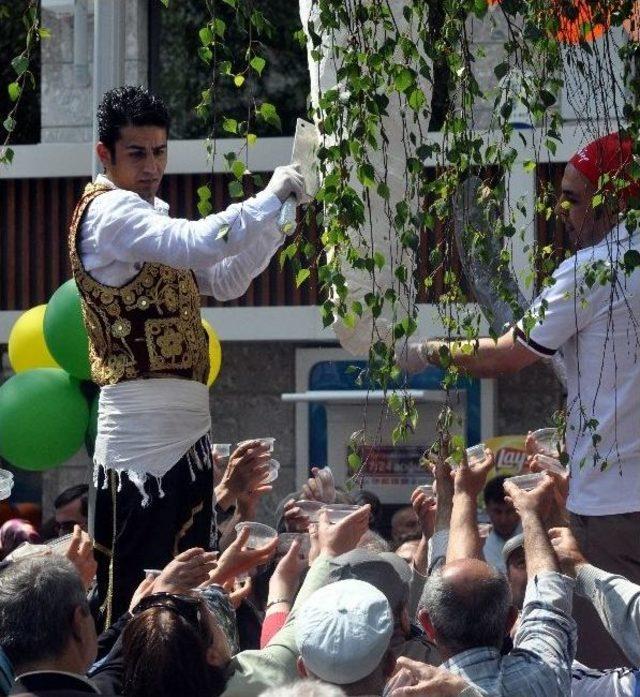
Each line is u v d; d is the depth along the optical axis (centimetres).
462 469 1022
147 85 2430
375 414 2403
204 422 1027
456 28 948
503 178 949
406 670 818
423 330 1551
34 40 966
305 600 918
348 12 954
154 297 1001
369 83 913
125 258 969
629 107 973
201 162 2308
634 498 1012
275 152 2308
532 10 982
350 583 859
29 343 1703
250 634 1159
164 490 1003
